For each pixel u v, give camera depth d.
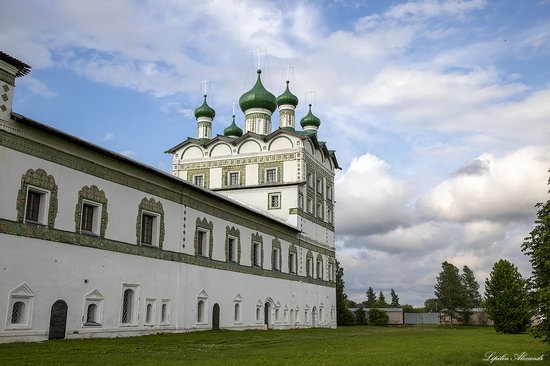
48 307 22.56
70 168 24.38
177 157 56.75
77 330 23.97
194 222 34.03
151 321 29.28
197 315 33.56
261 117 58.91
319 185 57.41
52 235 23.08
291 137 52.78
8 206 21.12
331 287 58.94
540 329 17.55
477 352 20.73
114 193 27.06
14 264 21.17
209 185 54.72
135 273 28.12
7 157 21.25
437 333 42.84
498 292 51.50
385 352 20.33
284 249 47.81
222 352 19.14
